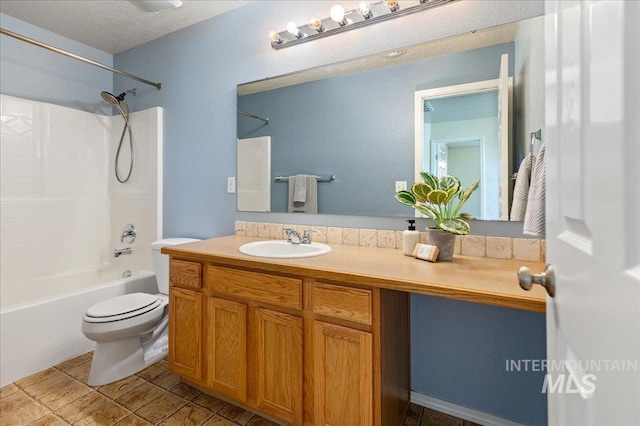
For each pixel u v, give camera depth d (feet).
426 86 5.27
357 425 3.87
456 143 5.06
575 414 1.73
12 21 7.64
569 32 1.79
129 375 6.03
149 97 8.54
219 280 4.91
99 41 8.63
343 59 5.93
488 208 4.83
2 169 7.32
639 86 1.10
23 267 7.63
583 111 1.58
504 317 4.73
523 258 4.51
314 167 6.25
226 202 7.31
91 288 7.14
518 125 4.66
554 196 2.08
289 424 4.73
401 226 5.49
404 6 5.38
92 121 8.96
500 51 4.79
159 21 7.64
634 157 1.13
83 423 4.80
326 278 3.97
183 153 7.91
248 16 6.93
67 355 6.63
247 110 6.97
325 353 4.06
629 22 1.16
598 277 1.40
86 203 8.84
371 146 5.72
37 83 8.10
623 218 1.18
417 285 3.42
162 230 8.29
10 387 5.65
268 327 4.50
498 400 4.78
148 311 6.04
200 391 5.58
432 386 5.20
